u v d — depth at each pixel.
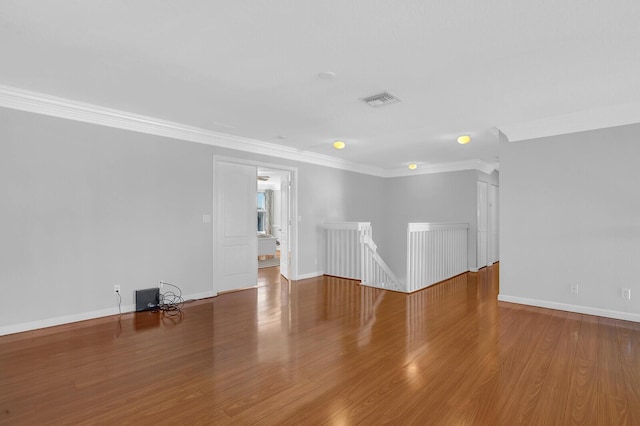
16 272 3.31
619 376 2.44
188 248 4.56
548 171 4.23
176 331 3.40
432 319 3.80
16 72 2.86
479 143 5.36
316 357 2.77
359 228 5.92
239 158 5.16
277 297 4.81
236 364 2.64
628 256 3.72
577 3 1.89
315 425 1.88
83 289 3.71
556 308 4.16
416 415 1.97
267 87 3.16
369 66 2.72
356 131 4.69
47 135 3.49
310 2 1.92
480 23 2.10
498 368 2.57
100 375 2.45
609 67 2.69
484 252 7.61
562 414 1.98
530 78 2.91
